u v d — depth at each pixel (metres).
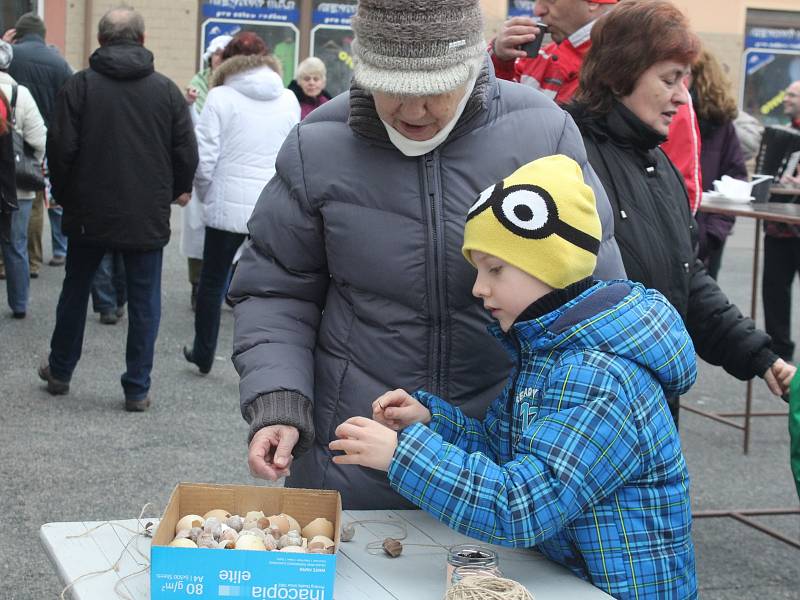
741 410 6.51
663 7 3.03
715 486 5.13
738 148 6.48
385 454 1.96
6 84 7.13
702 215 6.52
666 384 2.05
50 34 15.09
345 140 2.38
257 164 6.41
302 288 2.47
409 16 2.09
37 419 5.57
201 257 8.05
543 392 2.02
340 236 2.35
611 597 1.98
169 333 7.56
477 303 2.35
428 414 2.25
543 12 4.09
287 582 1.82
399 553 2.12
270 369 2.33
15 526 4.22
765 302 7.39
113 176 5.52
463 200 2.33
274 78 6.46
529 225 2.00
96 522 2.21
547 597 1.97
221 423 5.68
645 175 3.12
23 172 7.32
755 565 4.26
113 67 5.49
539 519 1.91
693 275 3.24
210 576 1.82
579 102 3.14
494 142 2.36
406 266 2.33
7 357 6.69
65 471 4.84
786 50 17.14
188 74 15.75
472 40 2.15
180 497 2.15
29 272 8.37
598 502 2.01
